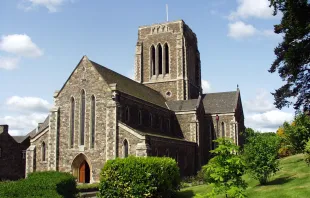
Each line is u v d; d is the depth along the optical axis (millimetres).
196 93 78875
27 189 23062
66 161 50000
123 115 49500
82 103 50594
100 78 49719
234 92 74750
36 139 52812
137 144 45312
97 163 47781
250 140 34875
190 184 45875
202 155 66688
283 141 51656
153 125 58344
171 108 67625
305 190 27766
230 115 69000
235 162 22719
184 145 57969
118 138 46812
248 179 37531
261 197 28047
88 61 51000
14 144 70250
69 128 50688
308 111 39938
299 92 38969
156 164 32469
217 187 23047
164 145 50125
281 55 38812
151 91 68562
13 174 68875
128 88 56125
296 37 33500
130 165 31812
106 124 47906
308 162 34812
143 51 76188
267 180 34500
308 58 33281
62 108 51625
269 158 32969
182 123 65688
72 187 30969
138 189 31156
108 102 48312
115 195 31734
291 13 31859
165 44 74812
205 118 70312
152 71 75188
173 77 72688
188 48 76312
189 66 76188
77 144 49719
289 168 38688
